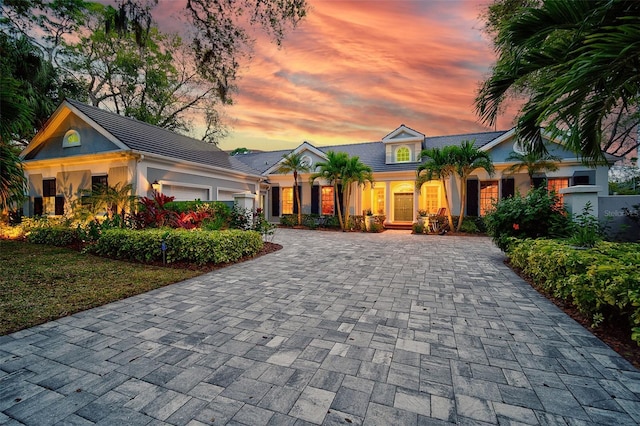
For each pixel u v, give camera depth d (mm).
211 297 4152
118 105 19781
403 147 16141
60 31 13742
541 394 2006
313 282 4977
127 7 4098
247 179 15078
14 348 2637
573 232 5738
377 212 16547
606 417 1784
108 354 2533
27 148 11477
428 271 5812
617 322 3045
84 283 4715
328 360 2441
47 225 9273
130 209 8500
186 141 13828
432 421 1741
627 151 12242
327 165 14109
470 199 13797
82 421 1729
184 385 2086
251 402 1902
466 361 2441
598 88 3260
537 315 3479
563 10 3301
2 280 4848
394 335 2936
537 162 11578
